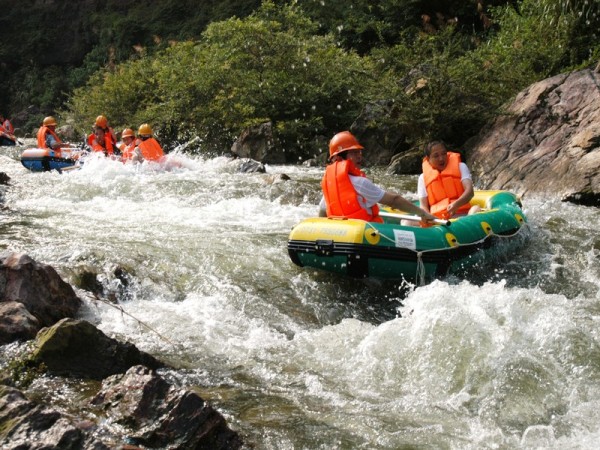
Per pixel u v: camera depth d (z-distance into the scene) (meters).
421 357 4.41
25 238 6.53
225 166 12.21
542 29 14.56
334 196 6.17
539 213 8.27
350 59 16.86
